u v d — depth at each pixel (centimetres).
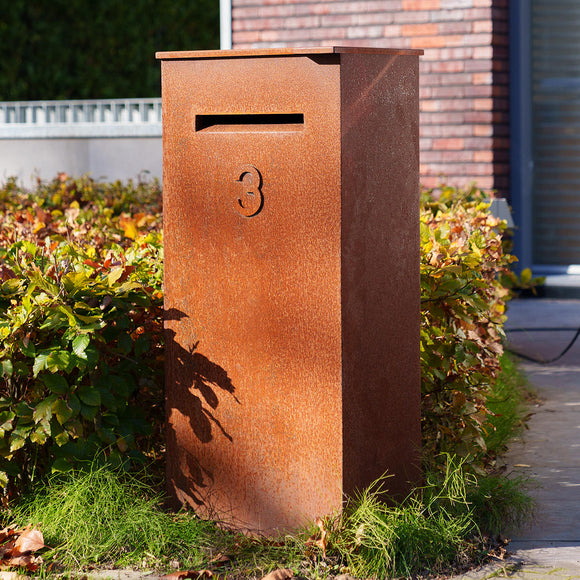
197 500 473
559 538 469
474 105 1242
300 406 444
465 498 474
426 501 479
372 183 445
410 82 466
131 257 520
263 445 454
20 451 488
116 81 2195
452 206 788
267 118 455
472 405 515
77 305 453
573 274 1345
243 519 462
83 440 473
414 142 469
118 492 462
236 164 448
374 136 445
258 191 443
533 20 1345
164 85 462
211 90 451
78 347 442
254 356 452
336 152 427
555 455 609
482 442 516
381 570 421
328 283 433
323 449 440
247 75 443
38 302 459
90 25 2189
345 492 439
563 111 1345
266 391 451
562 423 688
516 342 1016
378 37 1265
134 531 448
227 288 455
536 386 812
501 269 757
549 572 427
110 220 745
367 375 449
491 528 472
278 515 454
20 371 462
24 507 477
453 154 1257
